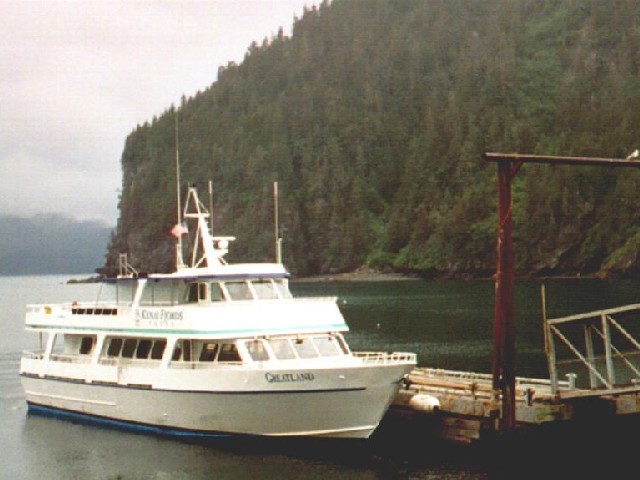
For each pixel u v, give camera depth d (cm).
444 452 3434
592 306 11331
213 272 3731
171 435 3747
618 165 3231
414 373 4150
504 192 3216
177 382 3600
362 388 3328
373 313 11744
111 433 3925
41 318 4456
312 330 3638
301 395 3359
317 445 3466
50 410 4362
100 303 4159
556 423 3222
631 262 19838
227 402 3475
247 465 3350
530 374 5828
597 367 4222
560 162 3216
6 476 3397
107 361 4003
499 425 3212
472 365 6425
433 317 10819
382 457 3406
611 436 3334
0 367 6888
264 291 3775
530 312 10619
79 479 3319
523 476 3148
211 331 3550
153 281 3888
